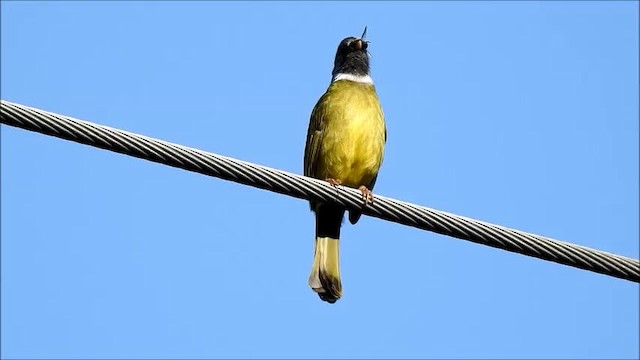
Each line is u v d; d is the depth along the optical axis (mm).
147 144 10625
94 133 10406
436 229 11570
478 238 11414
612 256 11289
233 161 11078
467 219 11445
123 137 10508
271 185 11297
